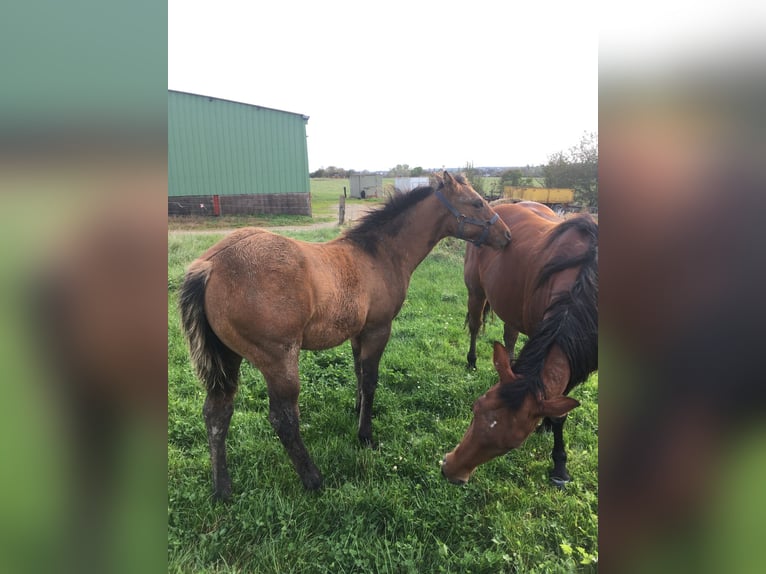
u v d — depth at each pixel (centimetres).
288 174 1716
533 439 340
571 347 228
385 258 338
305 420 356
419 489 278
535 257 322
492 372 443
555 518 262
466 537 248
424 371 438
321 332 284
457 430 342
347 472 296
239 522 247
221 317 244
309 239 1052
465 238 363
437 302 682
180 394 379
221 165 1634
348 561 229
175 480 278
